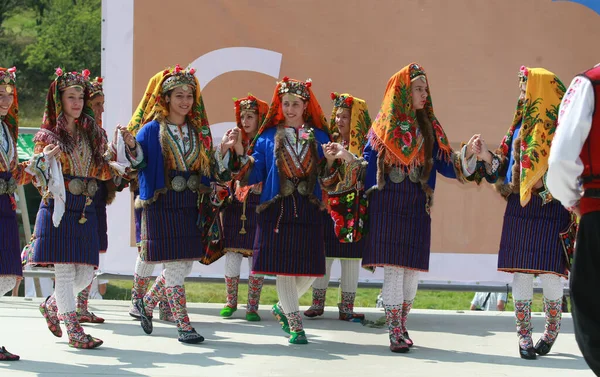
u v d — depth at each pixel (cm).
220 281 723
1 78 471
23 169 490
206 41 711
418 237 520
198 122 539
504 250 517
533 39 705
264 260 527
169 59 712
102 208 618
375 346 540
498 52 706
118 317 643
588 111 315
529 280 516
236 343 540
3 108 472
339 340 561
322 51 709
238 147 531
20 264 479
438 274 714
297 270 527
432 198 529
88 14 2473
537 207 506
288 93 536
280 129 541
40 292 809
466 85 709
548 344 517
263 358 492
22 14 2536
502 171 523
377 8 706
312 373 453
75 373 441
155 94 534
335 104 655
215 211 554
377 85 709
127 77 713
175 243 523
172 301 537
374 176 525
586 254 319
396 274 521
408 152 514
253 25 709
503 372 464
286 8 709
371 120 695
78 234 509
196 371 451
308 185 532
